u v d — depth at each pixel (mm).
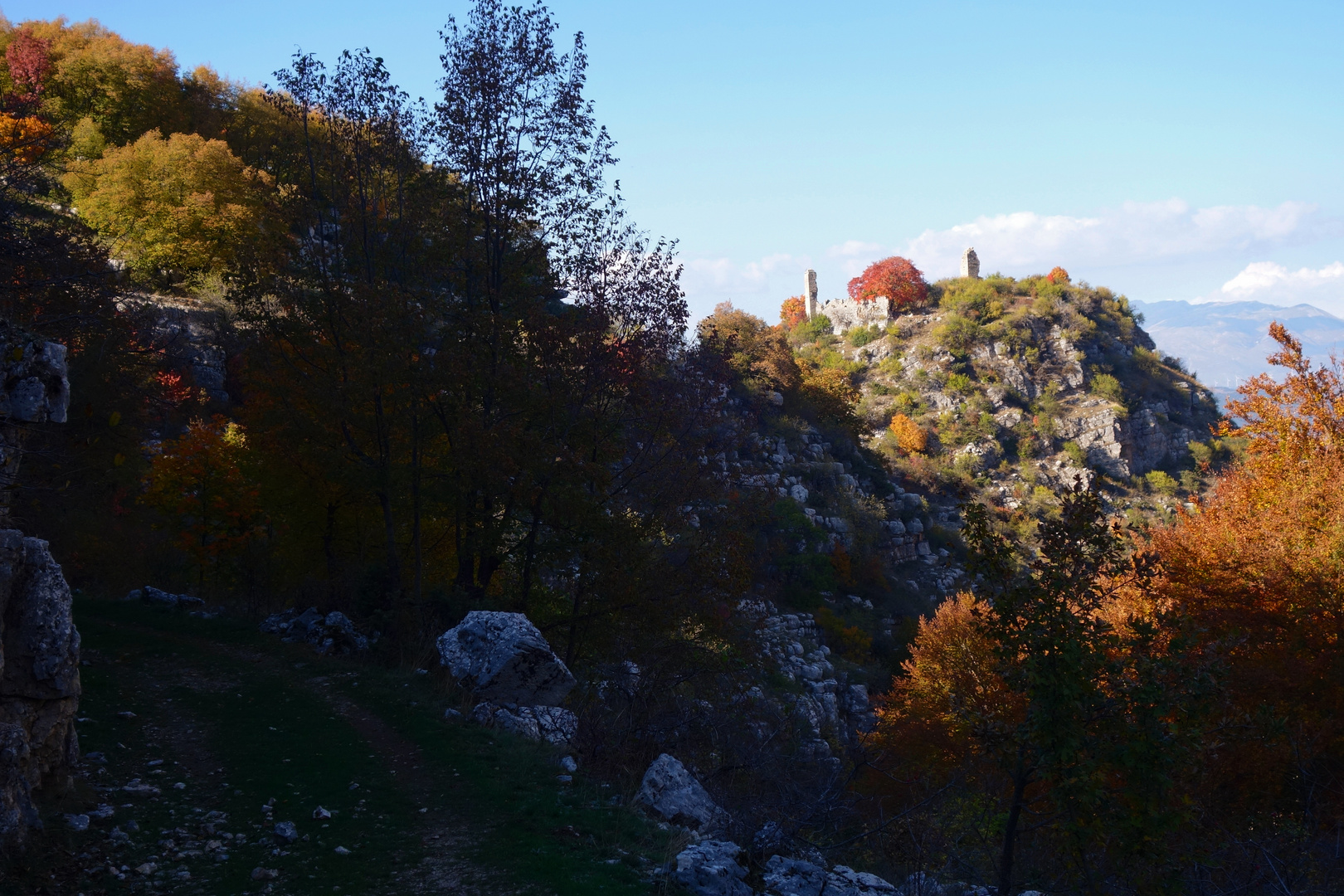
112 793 10719
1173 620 10938
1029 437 133500
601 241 23906
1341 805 14500
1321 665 16062
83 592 24688
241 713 14961
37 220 23281
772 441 84812
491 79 23266
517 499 21891
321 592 23484
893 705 31203
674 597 22938
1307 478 21344
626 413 24219
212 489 28969
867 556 77250
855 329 168750
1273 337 24344
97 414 28516
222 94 79750
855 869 12891
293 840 10031
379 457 22281
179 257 58031
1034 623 10391
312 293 23109
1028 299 166250
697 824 12375
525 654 16250
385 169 23812
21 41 66125
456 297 24766
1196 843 11328
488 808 11438
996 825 12914
